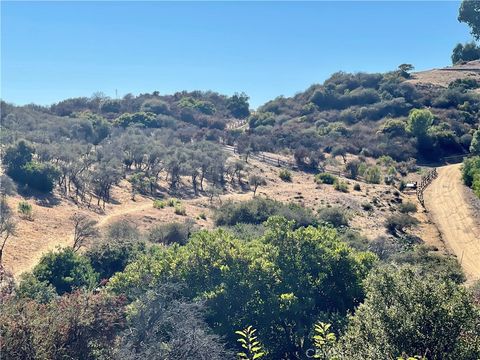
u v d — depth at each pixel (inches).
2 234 1432.1
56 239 1533.0
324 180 2839.6
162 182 2642.7
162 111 5088.6
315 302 994.7
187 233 1664.6
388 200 2474.2
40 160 2373.3
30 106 4793.3
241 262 948.0
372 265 1073.5
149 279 938.1
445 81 5231.3
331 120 4616.1
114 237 1512.1
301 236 1039.0
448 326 518.9
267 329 898.7
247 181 2780.5
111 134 3774.6
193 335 680.4
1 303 642.2
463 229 2063.2
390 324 534.6
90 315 651.5
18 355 558.6
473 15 6102.4
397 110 4478.3
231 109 6018.7
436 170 3201.3
